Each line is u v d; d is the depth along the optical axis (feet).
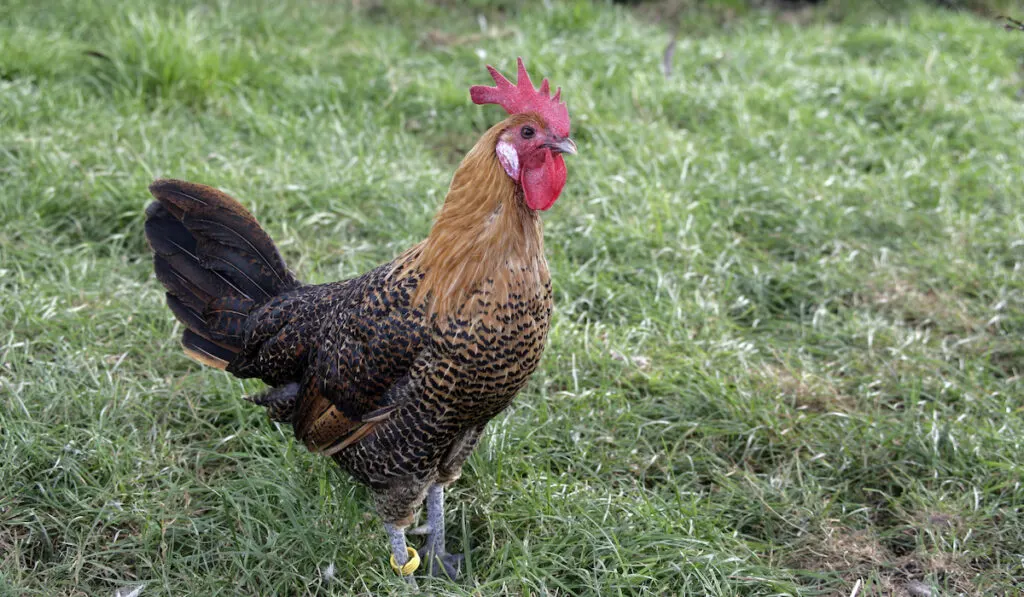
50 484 12.14
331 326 10.47
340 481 12.50
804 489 13.01
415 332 9.70
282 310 11.10
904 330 16.62
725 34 29.63
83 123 19.89
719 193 19.74
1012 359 16.08
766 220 19.43
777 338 16.53
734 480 13.43
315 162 20.04
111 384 13.70
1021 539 12.09
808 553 12.17
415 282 9.84
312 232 17.99
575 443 13.48
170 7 25.34
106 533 11.77
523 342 9.73
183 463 12.82
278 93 22.85
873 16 31.24
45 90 20.72
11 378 13.66
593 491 12.66
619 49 26.00
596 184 19.75
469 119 22.47
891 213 19.49
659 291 16.93
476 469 12.76
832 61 27.48
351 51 25.20
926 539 12.35
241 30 25.58
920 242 19.03
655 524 12.01
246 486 12.34
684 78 24.89
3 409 13.03
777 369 15.69
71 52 22.54
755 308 17.03
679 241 18.16
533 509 12.15
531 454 13.29
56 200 17.63
